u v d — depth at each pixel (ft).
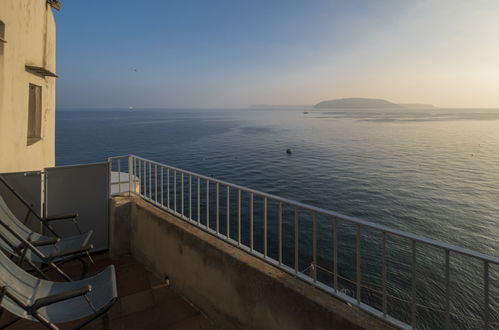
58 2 22.95
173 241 10.52
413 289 5.77
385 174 132.87
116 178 32.71
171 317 9.18
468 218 81.35
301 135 288.92
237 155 174.09
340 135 291.79
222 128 362.94
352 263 49.44
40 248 10.16
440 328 34.55
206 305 9.21
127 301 9.97
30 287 7.39
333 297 6.77
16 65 15.78
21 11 16.55
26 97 17.24
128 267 12.16
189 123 457.27
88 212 12.99
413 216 82.99
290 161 159.33
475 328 34.53
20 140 16.38
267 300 7.33
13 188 11.51
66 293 6.28
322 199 97.50
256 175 129.49
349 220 6.66
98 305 7.23
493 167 147.74
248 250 8.73
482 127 393.09
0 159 13.97
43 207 12.09
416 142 243.19
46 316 6.67
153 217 11.58
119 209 12.87
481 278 44.75
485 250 63.98
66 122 462.19
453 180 122.52
